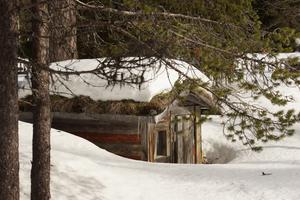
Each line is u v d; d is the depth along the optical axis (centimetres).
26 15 981
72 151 1614
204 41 999
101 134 1847
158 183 1343
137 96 1543
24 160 1355
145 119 1540
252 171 1488
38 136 1019
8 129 798
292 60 1057
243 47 1031
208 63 999
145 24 926
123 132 1812
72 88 1653
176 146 1989
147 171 1446
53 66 1669
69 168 1334
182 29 970
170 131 1947
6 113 796
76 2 962
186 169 1491
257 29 1062
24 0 957
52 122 1938
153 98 1530
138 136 1795
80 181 1282
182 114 1988
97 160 1512
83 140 1734
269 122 1121
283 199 1224
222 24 1040
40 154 1020
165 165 1555
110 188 1281
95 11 948
